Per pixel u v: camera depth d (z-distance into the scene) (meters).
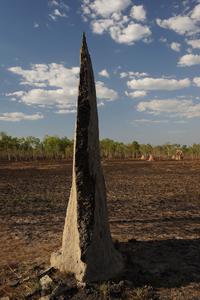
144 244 13.34
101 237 10.17
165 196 27.78
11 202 24.58
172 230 15.99
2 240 14.55
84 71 10.23
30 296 9.21
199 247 12.99
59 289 9.13
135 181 39.62
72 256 10.12
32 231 16.09
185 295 9.15
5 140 92.06
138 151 112.25
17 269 11.02
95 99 10.62
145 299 8.88
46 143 96.69
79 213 9.98
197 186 34.38
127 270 10.54
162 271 10.52
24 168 60.00
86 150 10.11
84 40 10.34
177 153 96.94
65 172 51.59
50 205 23.41
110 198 26.75
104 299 8.84
